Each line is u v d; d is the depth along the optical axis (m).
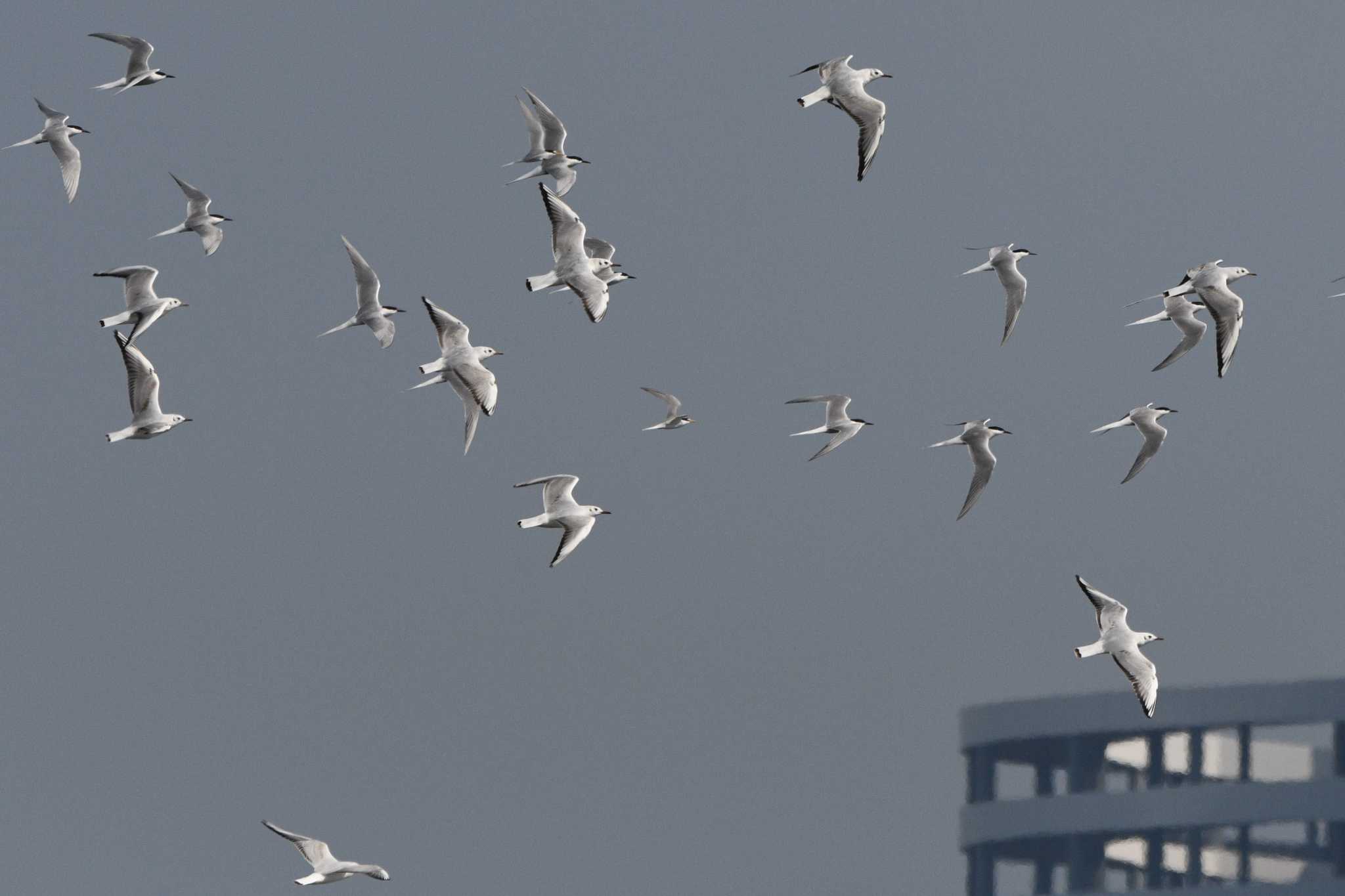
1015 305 72.25
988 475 74.75
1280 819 131.25
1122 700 135.25
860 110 61.44
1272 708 131.75
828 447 77.38
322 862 57.06
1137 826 134.12
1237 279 67.75
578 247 63.22
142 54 73.00
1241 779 134.88
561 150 78.94
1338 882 132.38
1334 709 130.88
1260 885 133.38
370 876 56.72
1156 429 72.69
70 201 71.94
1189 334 71.88
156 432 65.69
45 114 72.75
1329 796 130.62
